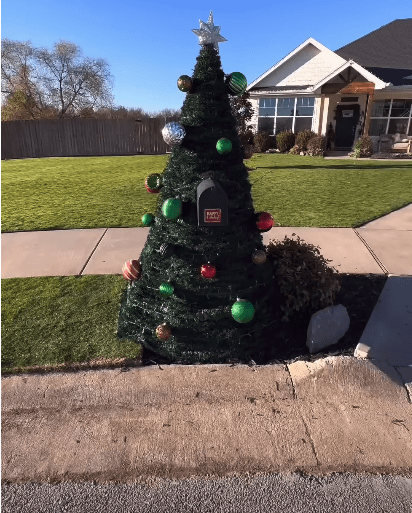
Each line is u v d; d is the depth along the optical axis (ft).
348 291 13.71
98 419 8.51
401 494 6.82
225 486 7.02
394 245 18.03
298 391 9.18
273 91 63.87
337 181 35.50
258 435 8.01
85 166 54.60
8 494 6.94
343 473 7.22
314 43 63.52
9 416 8.62
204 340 10.24
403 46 70.38
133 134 76.38
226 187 9.66
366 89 54.29
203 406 8.82
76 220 23.66
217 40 9.61
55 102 130.21
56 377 9.71
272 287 11.40
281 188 32.37
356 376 9.46
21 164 60.23
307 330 11.07
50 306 13.02
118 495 6.90
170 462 7.47
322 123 61.36
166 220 10.16
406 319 11.94
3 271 16.10
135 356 10.32
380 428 8.14
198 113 9.47
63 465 7.45
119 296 13.57
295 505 6.68
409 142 55.88
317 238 19.12
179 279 10.03
